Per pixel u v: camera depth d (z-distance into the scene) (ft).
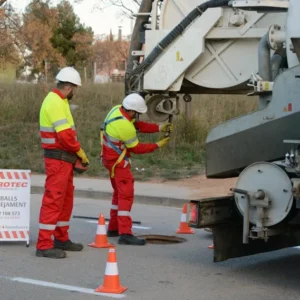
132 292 24.31
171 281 25.99
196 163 62.69
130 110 32.40
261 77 27.14
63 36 179.32
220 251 26.30
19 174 31.68
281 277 26.84
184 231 36.55
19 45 110.83
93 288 24.73
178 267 28.43
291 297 23.86
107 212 43.98
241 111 71.05
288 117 23.91
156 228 38.45
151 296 23.81
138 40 33.40
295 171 23.30
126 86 33.27
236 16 30.73
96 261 29.09
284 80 23.97
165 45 32.07
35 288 24.68
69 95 29.58
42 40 116.47
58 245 31.07
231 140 25.54
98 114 82.94
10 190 31.63
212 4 31.12
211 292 24.43
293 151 23.26
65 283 25.39
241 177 24.56
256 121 24.84
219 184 53.42
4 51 107.14
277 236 27.35
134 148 32.63
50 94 29.45
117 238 34.63
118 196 33.30
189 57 31.71
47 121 29.30
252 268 28.40
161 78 32.24
